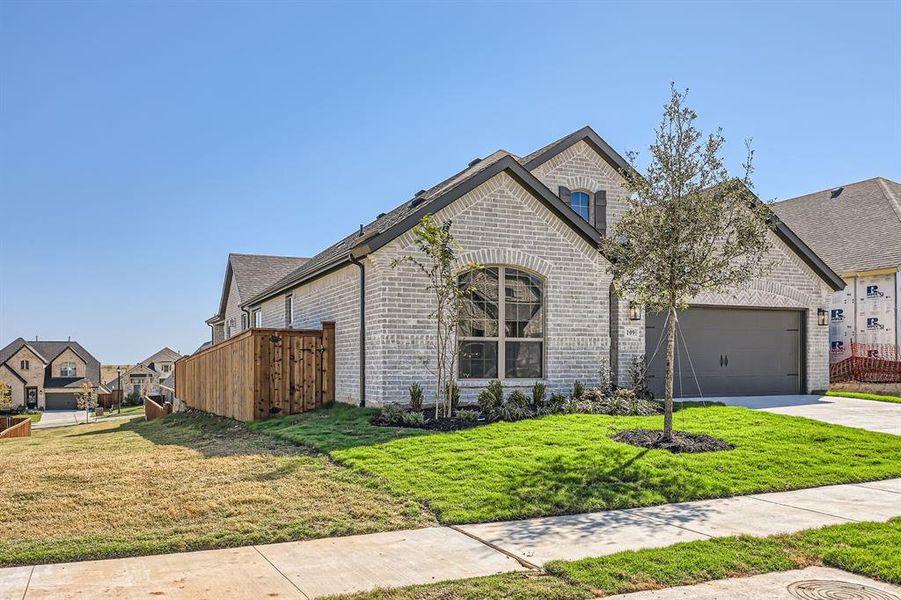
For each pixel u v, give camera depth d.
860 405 16.81
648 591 5.36
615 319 17.02
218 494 8.16
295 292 20.98
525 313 15.63
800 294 19.89
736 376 19.03
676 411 14.44
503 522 7.41
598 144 19.09
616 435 11.56
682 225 11.13
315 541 6.71
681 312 18.45
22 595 5.20
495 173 15.05
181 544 6.49
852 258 24.80
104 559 6.15
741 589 5.40
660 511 7.88
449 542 6.66
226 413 17.22
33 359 77.00
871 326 23.81
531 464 9.46
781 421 13.23
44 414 71.31
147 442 13.58
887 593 5.32
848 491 8.94
